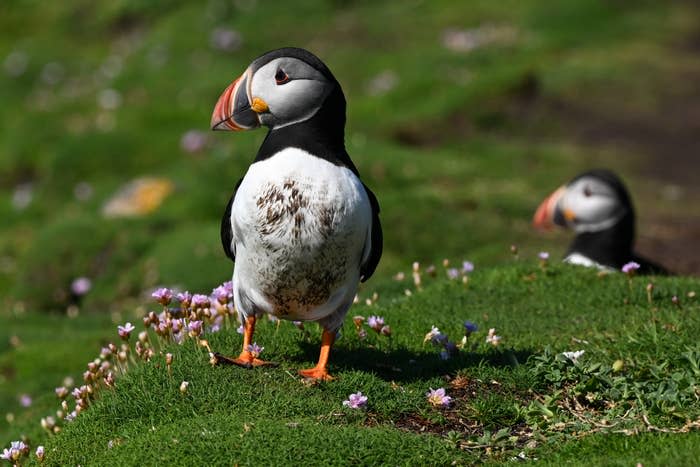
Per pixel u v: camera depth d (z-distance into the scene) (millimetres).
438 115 26375
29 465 8164
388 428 7715
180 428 7648
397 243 18422
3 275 20109
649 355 9078
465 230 18766
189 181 21375
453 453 7484
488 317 10750
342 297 8086
